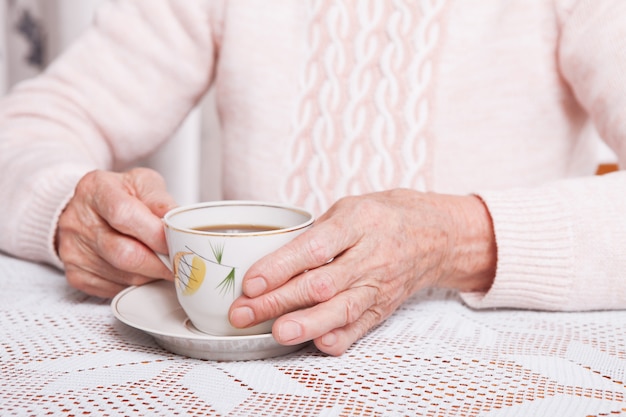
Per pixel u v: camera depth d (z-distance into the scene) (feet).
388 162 3.43
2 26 5.14
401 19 3.38
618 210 2.61
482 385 2.11
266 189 3.59
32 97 3.59
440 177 3.43
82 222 2.62
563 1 3.28
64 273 2.92
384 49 3.41
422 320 2.51
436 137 3.41
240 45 3.55
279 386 2.11
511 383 2.12
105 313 2.55
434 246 2.51
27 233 2.93
